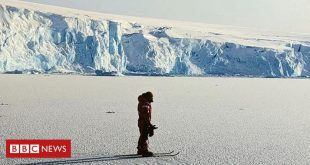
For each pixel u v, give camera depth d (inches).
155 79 3565.5
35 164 425.1
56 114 888.3
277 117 997.2
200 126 775.7
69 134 624.4
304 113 1125.1
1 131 631.8
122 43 5103.3
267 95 1955.0
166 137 631.8
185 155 494.0
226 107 1223.5
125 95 1573.6
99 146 533.3
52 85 2117.4
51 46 4124.0
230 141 612.7
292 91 2409.0
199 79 3983.8
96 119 821.9
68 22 4291.3
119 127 717.3
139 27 5610.2
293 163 476.1
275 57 5403.5
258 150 548.7
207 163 454.0
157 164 437.7
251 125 821.2
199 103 1336.1
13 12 4013.3
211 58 5290.4
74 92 1647.4
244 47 5467.5
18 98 1284.4
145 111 467.2
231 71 5270.7
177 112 1033.5
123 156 473.1
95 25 4443.9
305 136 696.4
